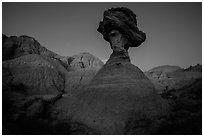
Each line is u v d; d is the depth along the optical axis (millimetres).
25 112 32688
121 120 32500
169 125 32406
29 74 47375
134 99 35875
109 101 36031
